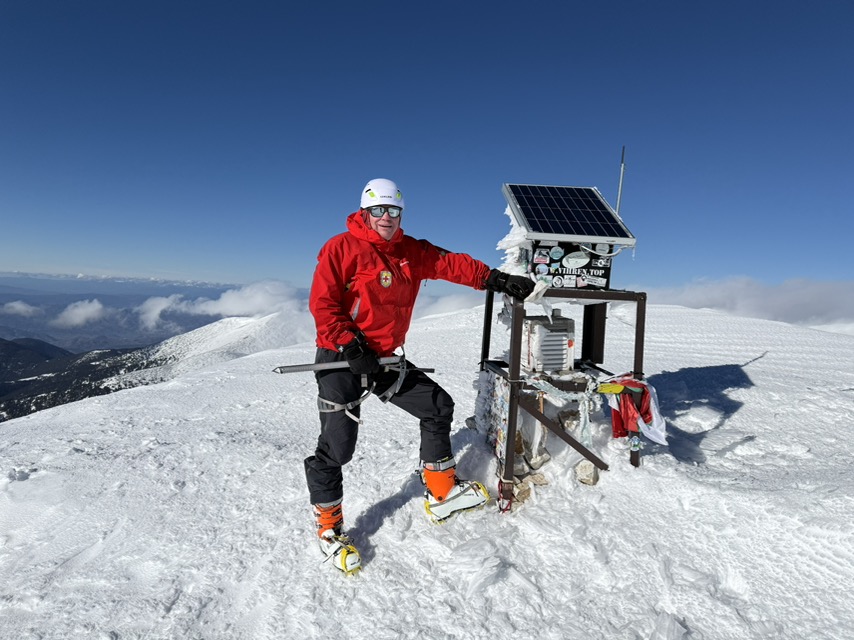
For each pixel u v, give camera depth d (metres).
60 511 2.83
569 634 1.81
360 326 2.30
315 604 2.02
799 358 6.19
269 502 2.82
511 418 2.48
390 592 2.06
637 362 2.63
